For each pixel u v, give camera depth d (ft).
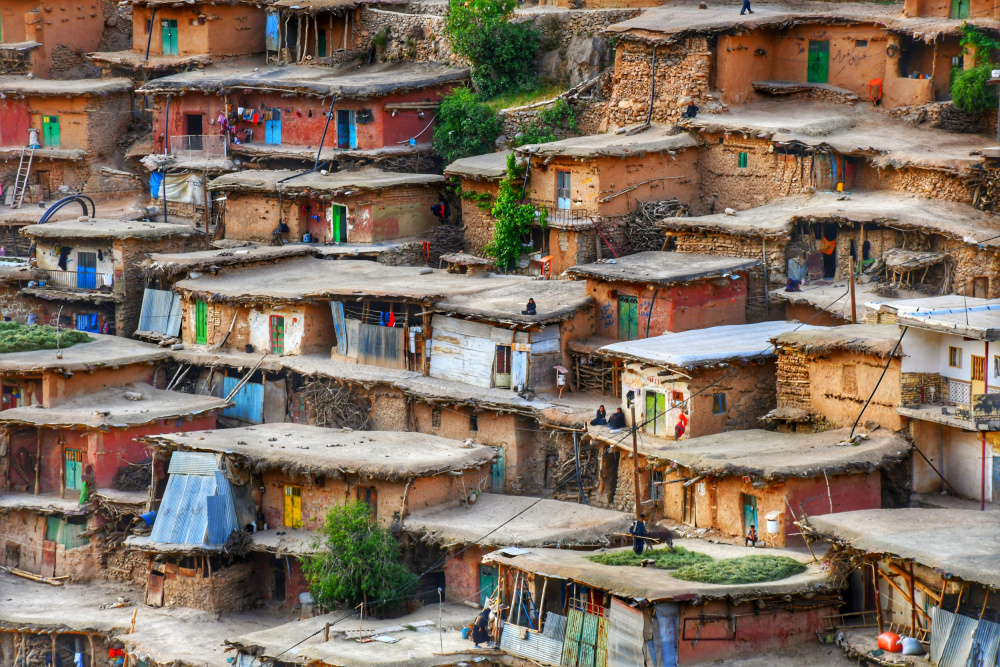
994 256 270.46
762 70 331.57
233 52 391.65
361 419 293.64
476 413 281.74
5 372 296.10
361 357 301.84
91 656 264.93
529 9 369.71
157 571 271.28
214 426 303.07
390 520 258.16
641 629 205.77
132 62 392.47
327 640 233.14
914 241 281.95
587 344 285.02
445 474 262.26
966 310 238.89
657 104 329.31
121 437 288.92
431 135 361.92
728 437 253.03
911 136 307.58
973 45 303.89
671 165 318.86
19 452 298.35
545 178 321.11
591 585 212.84
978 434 233.55
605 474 264.11
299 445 272.51
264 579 270.26
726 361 256.32
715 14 333.01
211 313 315.17
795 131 306.55
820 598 214.69
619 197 313.12
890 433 238.89
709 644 209.46
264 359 305.94
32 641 268.41
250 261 325.01
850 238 290.35
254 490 271.90
